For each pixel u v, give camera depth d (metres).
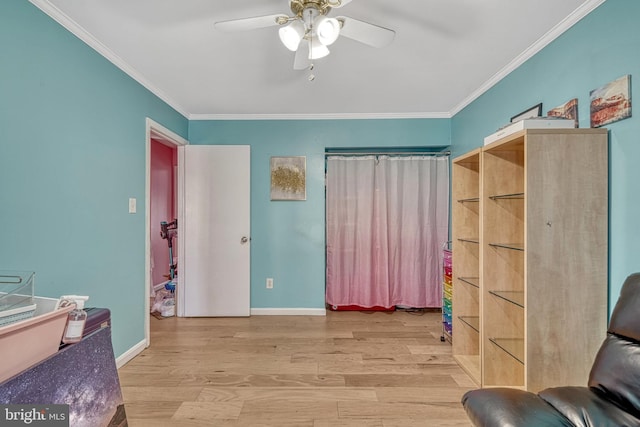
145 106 2.59
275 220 3.48
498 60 2.24
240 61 2.25
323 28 1.30
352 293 3.65
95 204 2.01
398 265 3.63
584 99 1.68
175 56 2.18
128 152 2.36
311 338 2.83
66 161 1.77
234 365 2.32
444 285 2.81
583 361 1.57
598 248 1.56
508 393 1.20
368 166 3.60
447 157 3.60
